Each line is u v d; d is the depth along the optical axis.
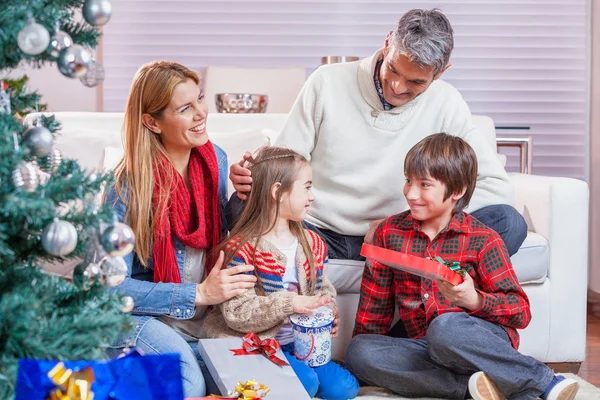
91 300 1.05
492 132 2.86
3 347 0.94
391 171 2.16
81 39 1.12
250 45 4.02
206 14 4.00
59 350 0.92
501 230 2.10
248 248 1.88
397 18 4.00
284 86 3.75
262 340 1.74
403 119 2.14
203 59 4.02
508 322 1.89
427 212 1.94
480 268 1.94
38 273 1.01
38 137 1.03
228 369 1.63
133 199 1.77
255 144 2.51
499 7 4.01
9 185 0.96
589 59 3.97
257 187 1.91
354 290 2.15
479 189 2.18
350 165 2.16
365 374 1.94
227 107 3.29
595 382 2.24
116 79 4.01
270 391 1.54
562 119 4.02
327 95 2.17
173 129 1.80
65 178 1.03
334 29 4.01
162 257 1.79
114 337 1.01
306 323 1.82
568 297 2.29
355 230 2.18
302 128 2.18
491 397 1.77
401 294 2.01
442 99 2.19
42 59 1.04
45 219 0.99
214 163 1.93
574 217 2.29
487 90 4.04
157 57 4.01
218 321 1.88
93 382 0.94
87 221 1.02
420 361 1.90
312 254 1.95
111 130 2.65
